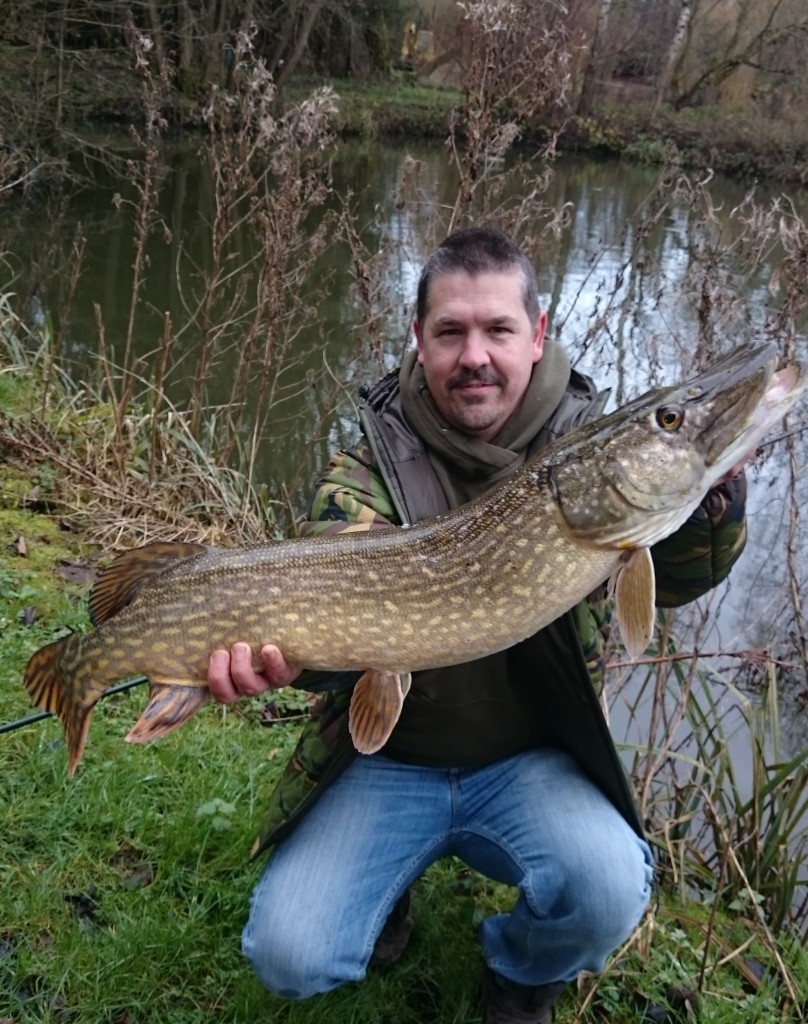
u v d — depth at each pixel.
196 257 5.78
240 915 1.21
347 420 3.39
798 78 9.57
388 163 9.08
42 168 6.41
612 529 0.98
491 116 2.12
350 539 1.00
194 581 0.99
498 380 1.07
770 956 1.34
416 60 12.51
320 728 1.06
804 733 1.94
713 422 0.97
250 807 1.38
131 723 1.54
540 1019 1.09
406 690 1.00
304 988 0.99
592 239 5.57
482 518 1.00
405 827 1.07
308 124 2.24
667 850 1.47
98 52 7.41
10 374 3.04
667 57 10.73
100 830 1.32
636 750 1.64
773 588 2.27
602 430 0.99
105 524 2.26
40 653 1.07
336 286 4.80
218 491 2.47
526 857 1.03
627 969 1.24
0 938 1.13
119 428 2.53
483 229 1.10
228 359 3.93
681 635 2.10
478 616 0.99
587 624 1.06
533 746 1.11
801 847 1.52
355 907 1.02
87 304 4.73
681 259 4.64
